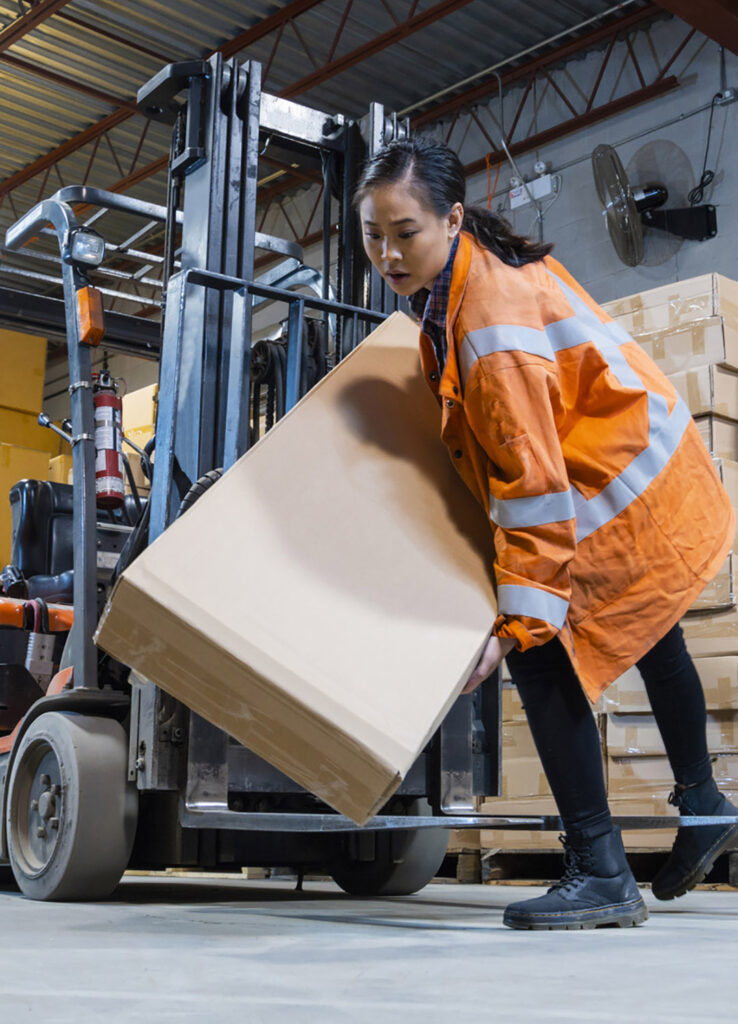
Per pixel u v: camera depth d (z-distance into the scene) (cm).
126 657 177
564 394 195
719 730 360
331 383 211
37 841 287
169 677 175
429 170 187
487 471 190
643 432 197
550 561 181
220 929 204
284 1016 109
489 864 419
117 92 1095
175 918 230
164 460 268
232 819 241
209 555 177
